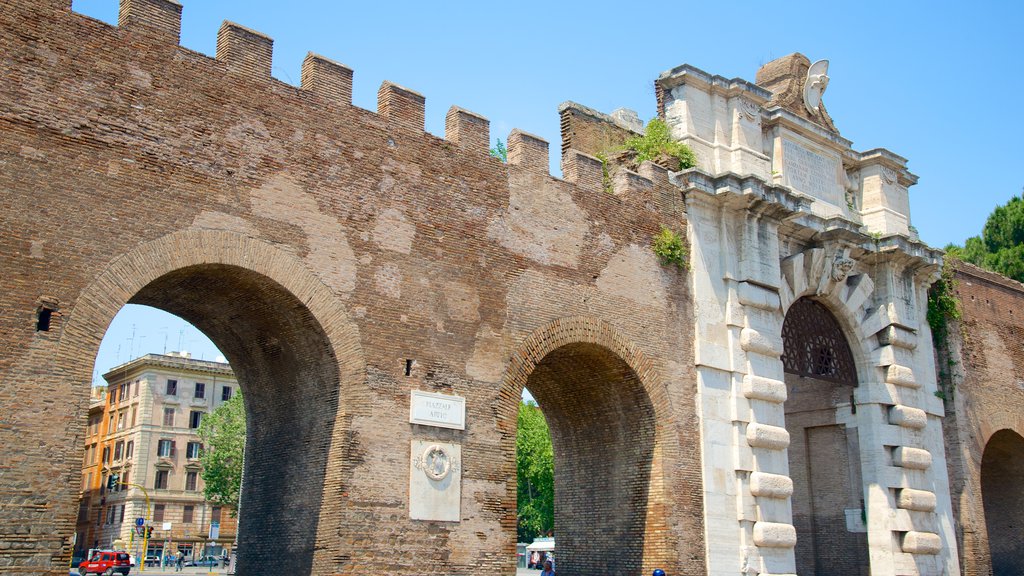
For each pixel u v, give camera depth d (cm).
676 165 3294
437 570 2397
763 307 3291
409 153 2611
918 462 3650
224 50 2342
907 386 3762
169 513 8912
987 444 4469
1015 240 6925
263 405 2628
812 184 3725
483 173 2761
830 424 3781
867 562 3606
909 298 3878
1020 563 4456
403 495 2377
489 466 2570
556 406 3294
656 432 2978
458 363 2567
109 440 9538
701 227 3253
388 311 2461
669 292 3123
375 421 2370
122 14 2228
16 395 1884
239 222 2248
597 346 2902
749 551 3033
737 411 3145
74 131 2050
